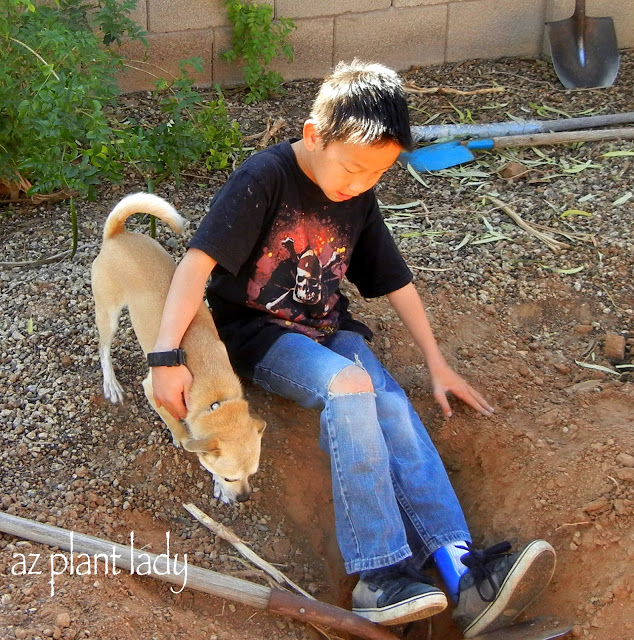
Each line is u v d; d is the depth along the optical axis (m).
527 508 3.15
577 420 3.40
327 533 3.25
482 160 5.45
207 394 2.96
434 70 6.80
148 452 3.25
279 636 2.72
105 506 3.03
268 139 5.58
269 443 3.39
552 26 6.61
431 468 3.00
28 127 4.38
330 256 3.03
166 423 3.18
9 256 4.37
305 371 2.85
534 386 3.67
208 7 6.10
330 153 2.62
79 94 4.30
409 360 3.81
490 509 3.27
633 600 2.74
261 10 6.04
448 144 5.54
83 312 3.89
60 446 3.22
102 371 3.53
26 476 3.08
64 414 3.35
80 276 4.15
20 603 2.55
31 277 4.15
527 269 4.34
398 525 2.73
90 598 2.60
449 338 3.92
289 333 3.02
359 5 6.47
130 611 2.62
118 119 5.63
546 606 2.92
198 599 2.78
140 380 3.55
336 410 2.73
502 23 6.87
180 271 2.80
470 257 4.43
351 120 2.52
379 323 3.94
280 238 2.94
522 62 6.91
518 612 2.79
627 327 3.99
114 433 3.31
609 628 2.73
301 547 3.15
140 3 5.89
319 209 2.94
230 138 5.27
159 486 3.17
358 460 2.69
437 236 4.64
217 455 2.93
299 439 3.44
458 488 3.42
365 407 2.73
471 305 4.11
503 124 5.65
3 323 3.80
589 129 5.70
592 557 2.91
